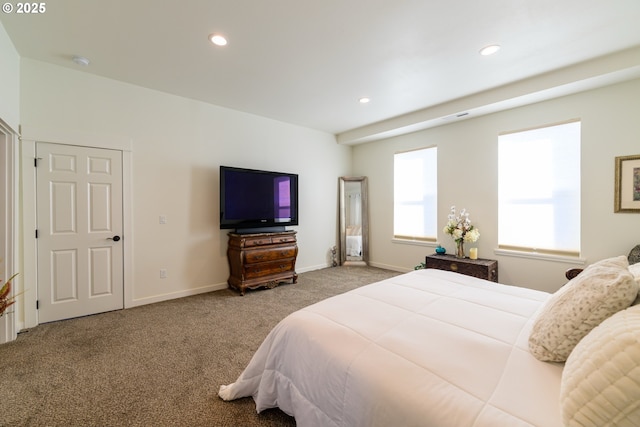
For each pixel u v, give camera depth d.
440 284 1.98
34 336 2.43
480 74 2.92
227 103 3.74
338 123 4.65
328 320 1.40
